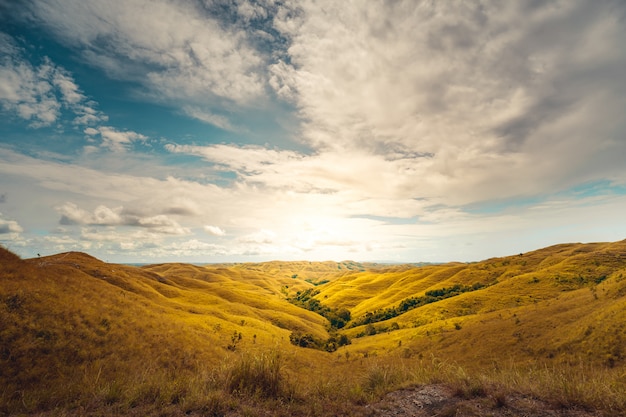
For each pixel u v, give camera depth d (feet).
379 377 23.29
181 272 614.34
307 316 375.45
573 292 204.95
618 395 16.11
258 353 23.67
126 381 23.49
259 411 17.15
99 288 109.70
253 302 363.35
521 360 116.78
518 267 417.28
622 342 96.17
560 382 18.33
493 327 168.35
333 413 17.37
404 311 370.53
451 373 22.21
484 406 16.44
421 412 16.58
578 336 115.55
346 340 269.44
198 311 201.67
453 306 294.66
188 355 83.82
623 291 144.05
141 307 111.75
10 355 48.83
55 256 198.80
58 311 72.33
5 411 21.62
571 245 504.84
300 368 78.13
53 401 22.26
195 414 17.03
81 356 58.85
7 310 63.21
